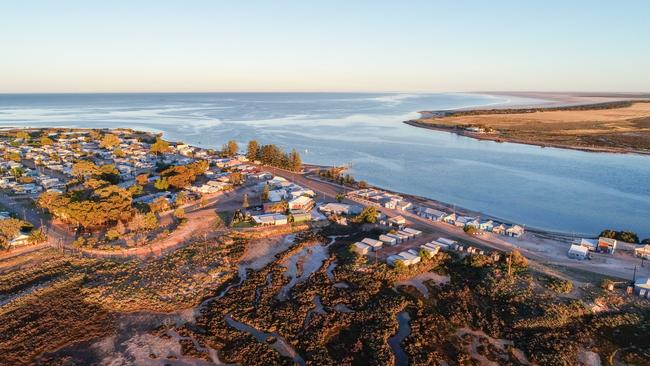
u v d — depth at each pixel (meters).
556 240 113.94
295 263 100.00
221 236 112.12
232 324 75.56
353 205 140.38
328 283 89.50
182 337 71.44
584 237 118.44
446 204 148.12
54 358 66.06
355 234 116.69
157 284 86.94
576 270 94.06
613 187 172.25
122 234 112.19
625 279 89.31
